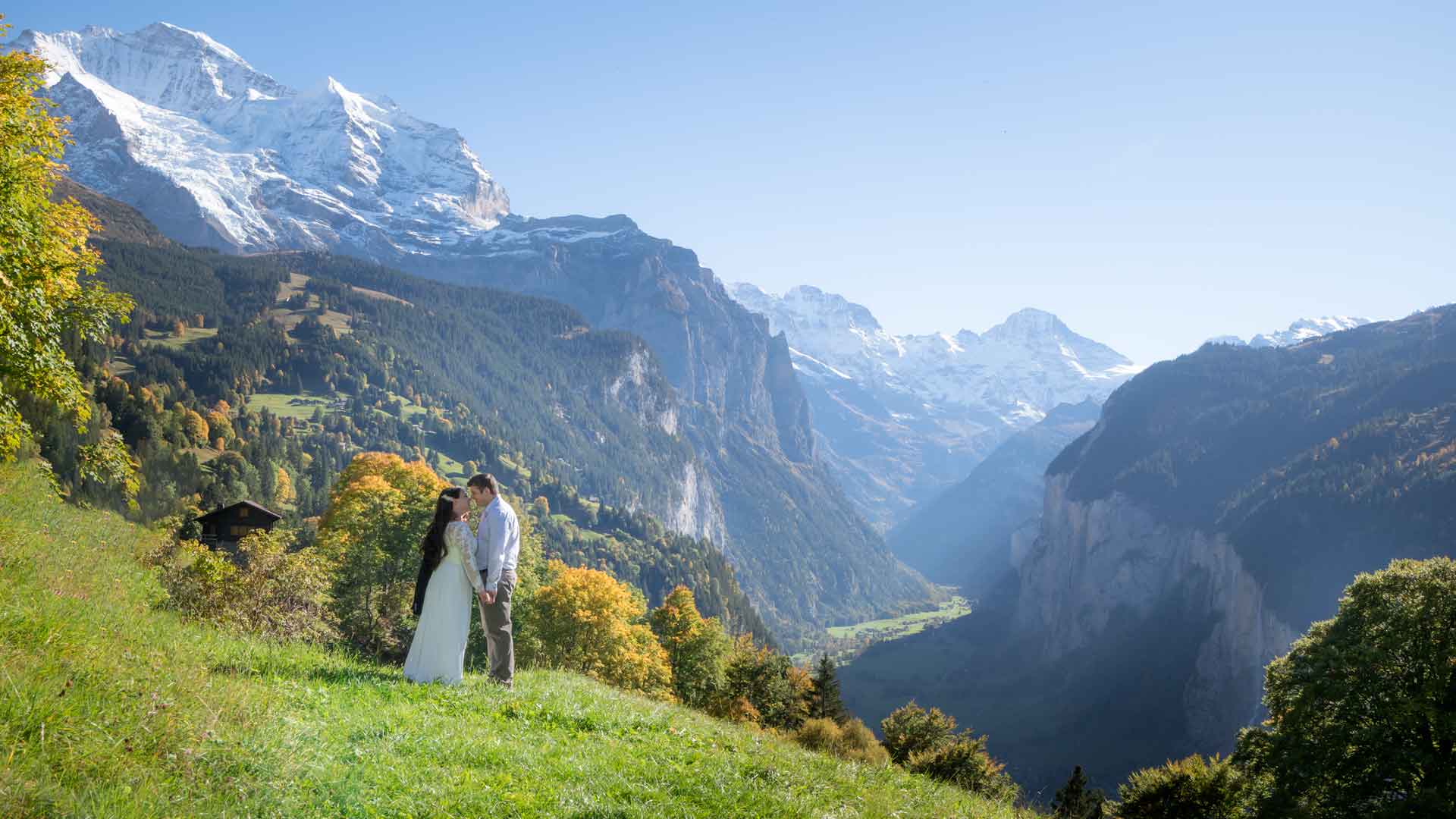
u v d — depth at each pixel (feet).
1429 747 120.37
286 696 31.14
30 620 26.66
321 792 23.63
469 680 45.01
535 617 213.46
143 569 62.75
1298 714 130.00
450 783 27.22
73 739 19.95
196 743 22.49
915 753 137.69
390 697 36.96
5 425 62.44
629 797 30.09
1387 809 111.96
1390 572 137.80
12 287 55.93
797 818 31.71
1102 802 149.69
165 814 18.70
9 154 59.82
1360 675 126.11
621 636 222.07
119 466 73.56
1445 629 123.75
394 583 155.43
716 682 285.64
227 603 61.16
